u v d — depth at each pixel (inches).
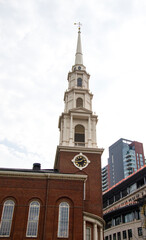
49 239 1190.3
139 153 5713.6
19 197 1295.5
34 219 1244.5
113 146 6220.5
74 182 1362.0
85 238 1295.5
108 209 2967.5
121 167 5625.0
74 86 2095.2
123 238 2297.0
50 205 1282.0
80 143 1769.2
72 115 1847.9
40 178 1363.2
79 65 2262.6
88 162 1651.1
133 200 2409.0
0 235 1183.6
